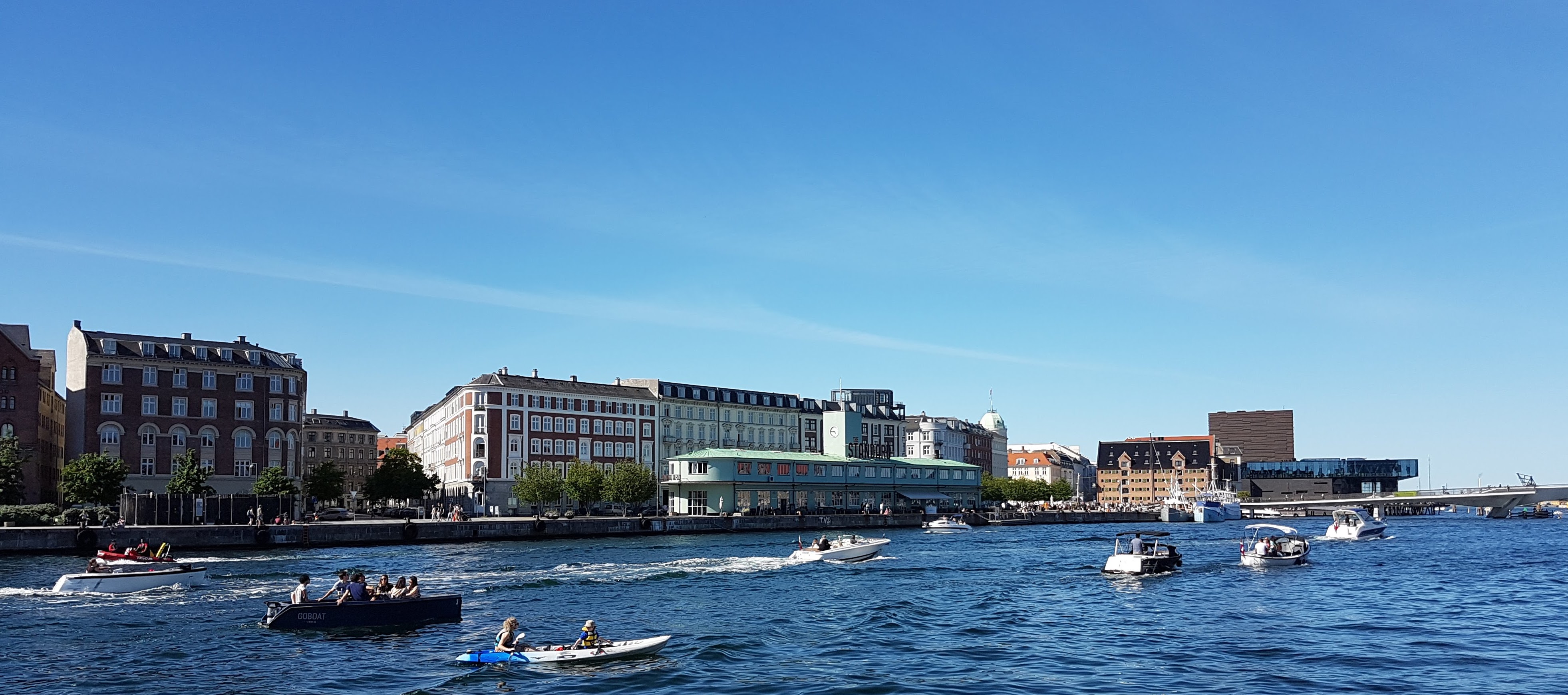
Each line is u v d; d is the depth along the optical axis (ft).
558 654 147.33
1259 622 181.88
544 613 193.47
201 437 491.72
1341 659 147.95
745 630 174.09
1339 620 185.16
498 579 248.73
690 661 148.05
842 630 173.78
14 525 355.15
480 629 173.47
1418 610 197.47
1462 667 142.41
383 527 377.50
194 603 202.69
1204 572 273.33
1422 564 300.20
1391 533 521.65
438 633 169.48
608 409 618.03
